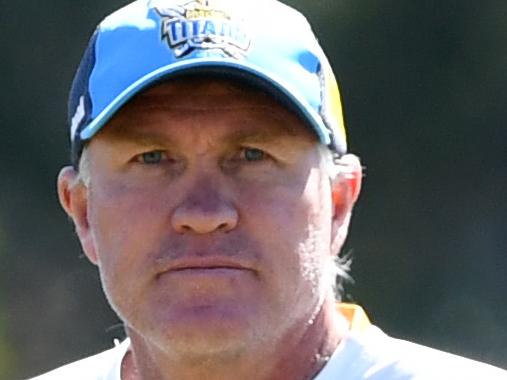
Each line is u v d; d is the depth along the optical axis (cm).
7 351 2209
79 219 592
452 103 2433
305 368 574
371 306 2338
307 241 551
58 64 2472
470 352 2225
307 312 559
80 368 640
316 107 558
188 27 556
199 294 539
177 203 543
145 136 548
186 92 547
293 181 549
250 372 559
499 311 2289
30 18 2472
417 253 2380
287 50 559
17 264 2323
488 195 2411
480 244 2386
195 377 557
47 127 2448
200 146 546
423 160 2422
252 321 539
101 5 2439
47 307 2253
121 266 552
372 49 2414
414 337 2286
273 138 547
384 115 2422
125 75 554
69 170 594
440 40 2423
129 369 625
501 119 2430
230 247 539
